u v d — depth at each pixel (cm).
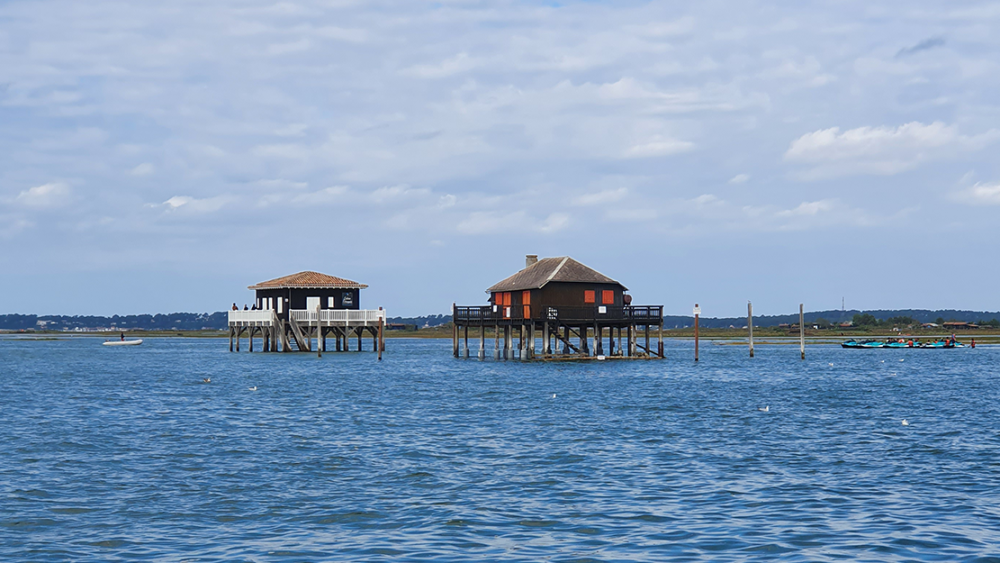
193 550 1928
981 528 2062
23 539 2009
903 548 1906
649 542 1975
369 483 2592
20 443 3319
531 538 2016
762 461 2933
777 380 6588
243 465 2870
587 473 2731
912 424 3869
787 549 1908
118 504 2334
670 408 4509
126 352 13088
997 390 5722
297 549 1933
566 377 6681
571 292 8150
